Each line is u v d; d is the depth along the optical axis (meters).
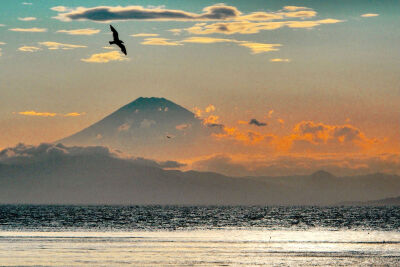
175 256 150.38
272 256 152.62
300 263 141.62
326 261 144.88
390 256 154.00
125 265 135.75
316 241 194.75
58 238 195.75
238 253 157.88
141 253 155.12
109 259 143.88
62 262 138.50
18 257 145.62
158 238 199.62
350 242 192.00
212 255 153.25
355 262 143.38
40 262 138.38
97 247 167.88
